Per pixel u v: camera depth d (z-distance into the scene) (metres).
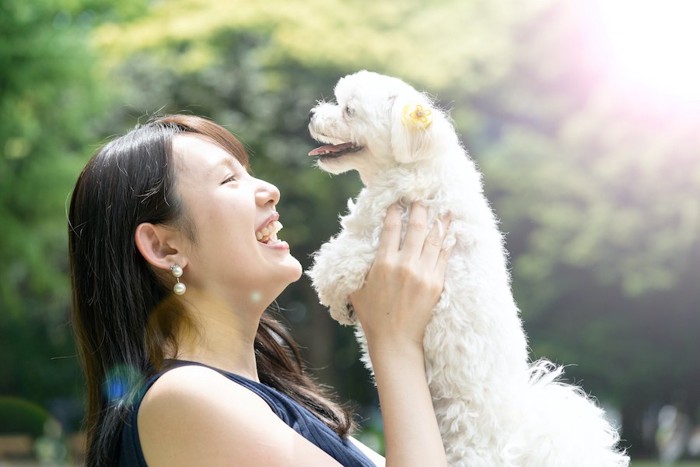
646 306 18.97
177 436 2.12
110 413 2.25
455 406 2.38
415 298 2.36
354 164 2.76
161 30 18.64
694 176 16.88
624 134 17.59
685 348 19.50
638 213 17.44
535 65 19.08
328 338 20.09
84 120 13.80
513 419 2.42
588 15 18.48
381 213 2.54
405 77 18.11
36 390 22.97
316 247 19.64
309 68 18.86
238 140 2.61
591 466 2.42
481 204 2.56
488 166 18.53
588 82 18.86
